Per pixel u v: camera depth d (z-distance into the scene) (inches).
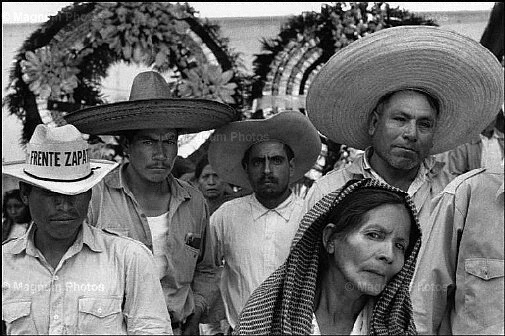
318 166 127.0
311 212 58.2
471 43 84.0
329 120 93.3
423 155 84.2
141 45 126.6
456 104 88.4
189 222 94.8
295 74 128.7
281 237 101.7
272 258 101.1
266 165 100.4
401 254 55.8
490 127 120.3
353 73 85.9
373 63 84.1
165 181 94.2
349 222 55.4
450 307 78.7
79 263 72.8
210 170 124.6
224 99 127.3
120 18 125.1
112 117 87.6
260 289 59.4
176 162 125.7
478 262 74.5
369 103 88.3
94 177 73.9
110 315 71.6
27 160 72.5
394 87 85.8
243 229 103.0
